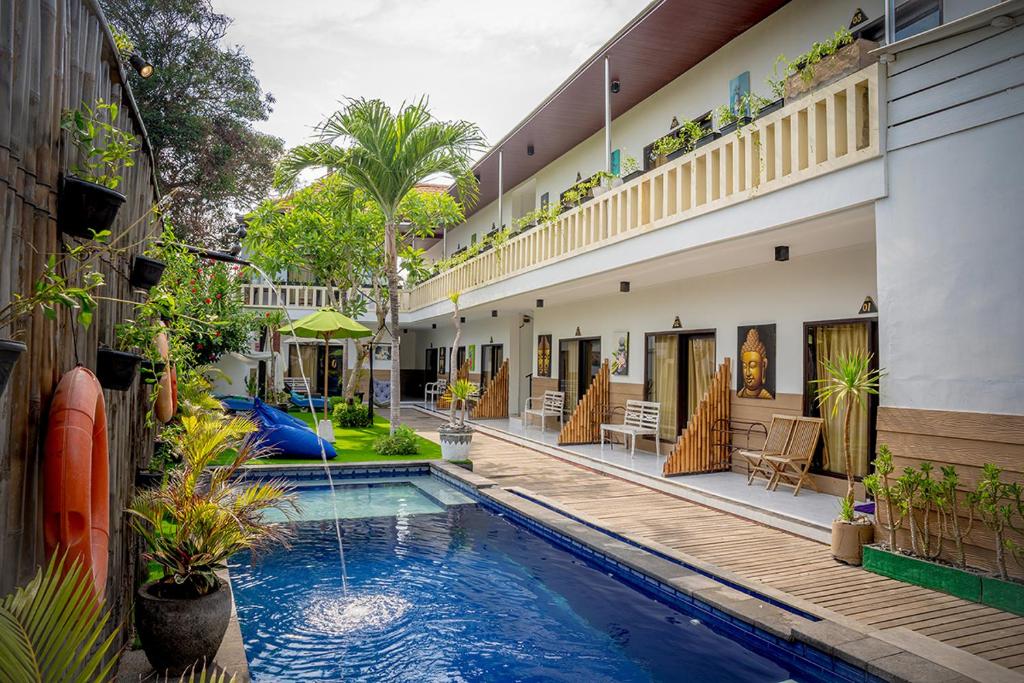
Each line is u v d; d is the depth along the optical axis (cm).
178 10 1756
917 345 529
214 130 1886
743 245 776
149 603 353
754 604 476
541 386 1719
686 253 832
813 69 641
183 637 349
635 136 1277
